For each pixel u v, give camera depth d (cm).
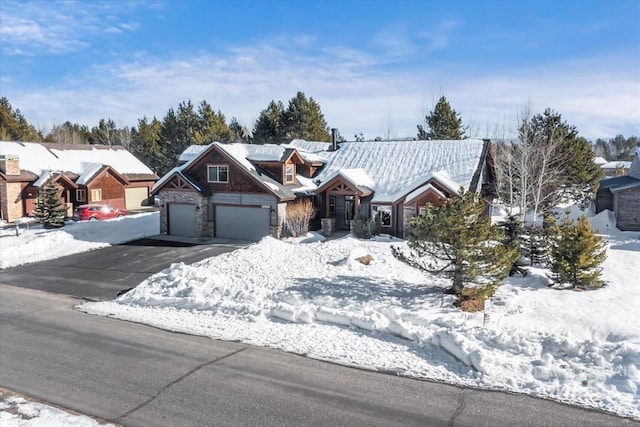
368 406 885
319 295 1586
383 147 3381
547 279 1650
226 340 1242
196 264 2175
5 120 6694
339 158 3419
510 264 1464
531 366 992
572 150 3353
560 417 828
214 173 2991
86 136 8631
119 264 2322
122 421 855
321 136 5878
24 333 1348
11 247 2580
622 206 2992
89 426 838
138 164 5072
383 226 2838
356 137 5909
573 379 951
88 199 4256
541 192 3181
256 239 2903
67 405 918
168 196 3078
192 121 6331
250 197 2894
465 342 1086
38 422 851
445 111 5141
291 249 2275
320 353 1138
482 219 1499
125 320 1446
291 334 1266
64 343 1255
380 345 1174
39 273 2188
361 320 1291
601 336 1180
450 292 1562
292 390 956
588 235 1546
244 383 991
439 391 938
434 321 1260
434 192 2600
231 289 1638
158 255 2497
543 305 1399
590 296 1459
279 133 5862
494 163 3167
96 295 1803
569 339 1074
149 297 1628
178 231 3086
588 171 3503
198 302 1532
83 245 2761
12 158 3906
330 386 970
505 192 3203
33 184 4047
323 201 3098
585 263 1541
